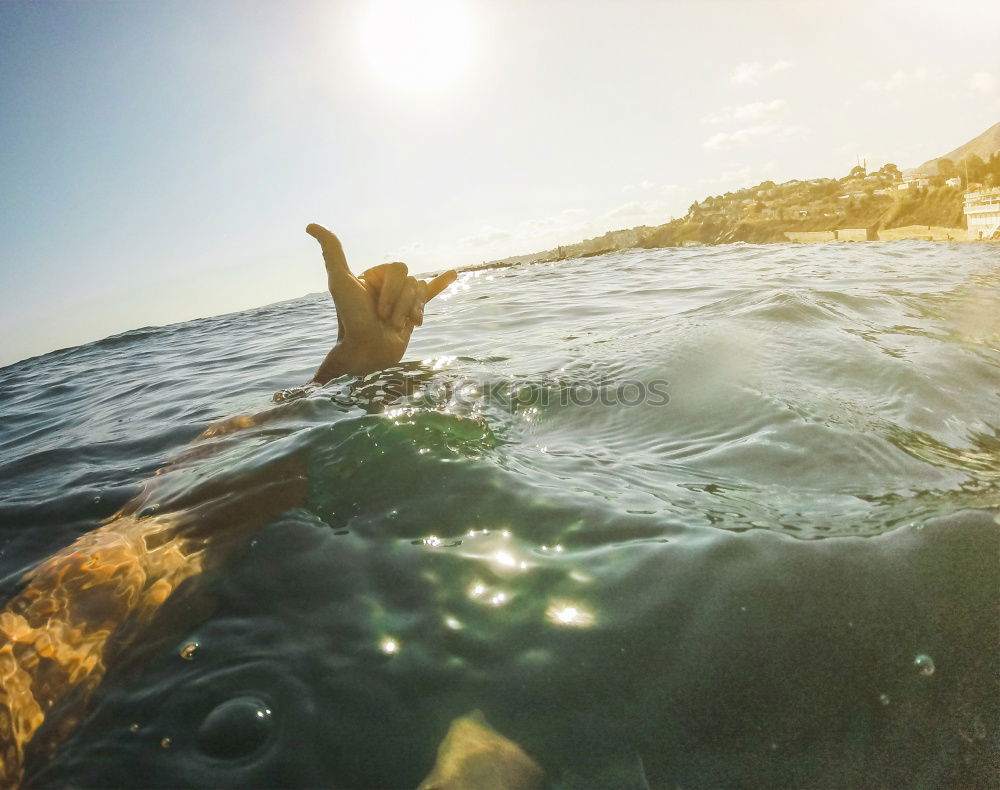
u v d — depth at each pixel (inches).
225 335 370.9
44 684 54.0
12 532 90.2
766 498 73.4
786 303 155.4
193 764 45.8
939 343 136.9
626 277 412.5
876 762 42.2
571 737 45.1
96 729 49.7
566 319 228.8
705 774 42.1
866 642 50.5
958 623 51.4
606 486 79.4
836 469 78.6
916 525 64.2
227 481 86.1
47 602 64.1
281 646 56.4
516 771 42.9
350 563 66.9
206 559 70.0
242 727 48.3
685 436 94.7
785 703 46.3
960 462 80.7
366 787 43.0
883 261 407.8
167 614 61.9
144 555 71.2
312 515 76.5
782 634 51.9
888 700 45.9
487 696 48.8
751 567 59.6
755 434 90.9
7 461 132.0
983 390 110.1
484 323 237.6
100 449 130.9
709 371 116.6
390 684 50.9
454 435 94.9
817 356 120.9
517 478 81.0
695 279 349.7
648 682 48.8
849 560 59.5
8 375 338.6
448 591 60.8
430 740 45.8
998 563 57.3
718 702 46.8
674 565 60.9
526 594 59.2
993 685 46.2
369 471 84.1
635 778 42.0
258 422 110.7
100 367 300.5
